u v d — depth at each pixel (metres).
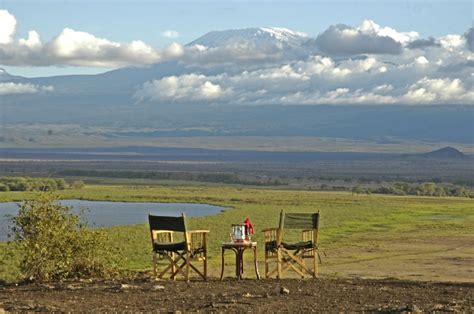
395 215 72.44
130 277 25.11
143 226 53.88
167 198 102.94
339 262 32.88
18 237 25.47
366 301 19.91
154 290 21.94
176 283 23.55
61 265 24.91
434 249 39.25
